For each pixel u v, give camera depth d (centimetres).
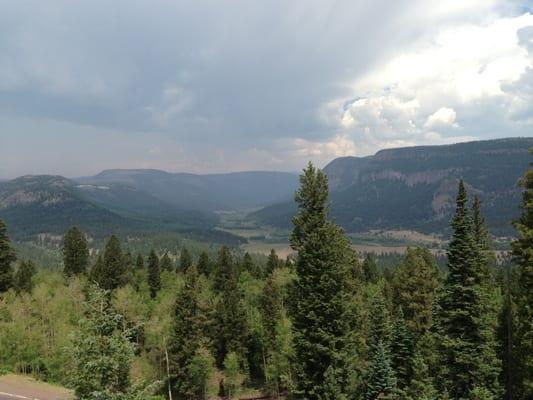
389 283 8588
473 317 3017
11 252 7956
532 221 2603
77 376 1664
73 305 6625
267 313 7169
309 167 3030
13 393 4675
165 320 6369
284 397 6981
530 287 2672
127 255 12038
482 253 3166
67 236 9894
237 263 12950
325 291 2858
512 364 3231
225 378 6994
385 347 4388
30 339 5503
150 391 1744
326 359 2864
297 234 3030
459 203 3169
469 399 2970
